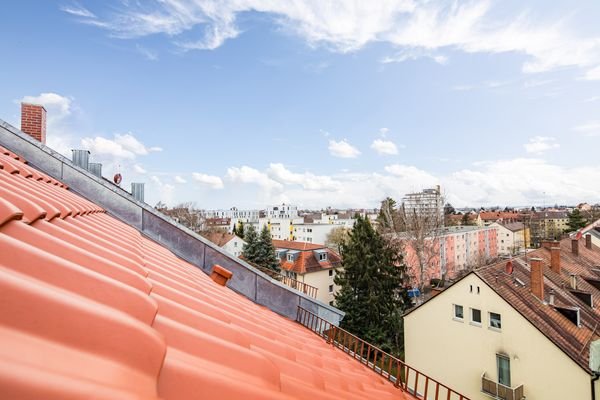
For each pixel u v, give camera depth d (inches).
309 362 144.3
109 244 134.3
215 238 2222.0
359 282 999.6
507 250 3213.6
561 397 493.0
